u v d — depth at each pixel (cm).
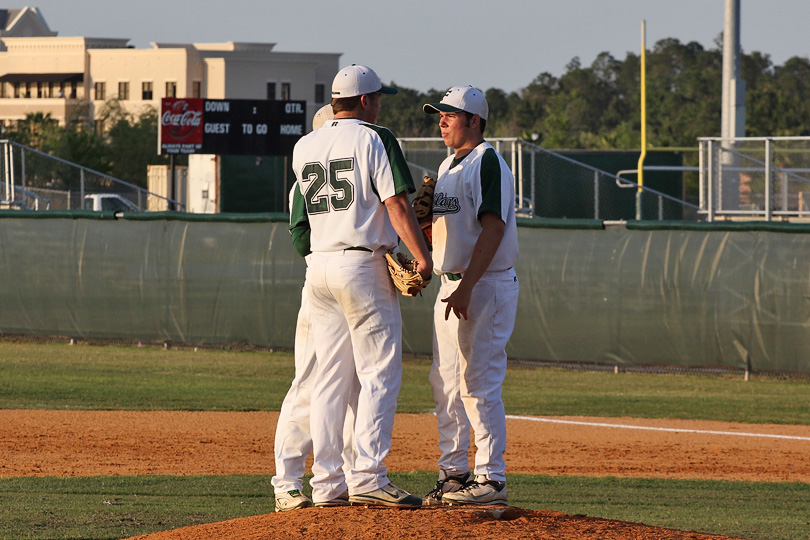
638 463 3338
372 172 1788
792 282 4828
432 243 1945
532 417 4119
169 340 5956
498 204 1825
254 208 13700
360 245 1808
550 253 5266
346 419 1967
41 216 6153
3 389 4609
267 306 5778
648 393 4653
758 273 4894
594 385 4862
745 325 4931
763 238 4894
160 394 4538
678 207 12188
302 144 1867
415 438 3684
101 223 6056
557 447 3578
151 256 5959
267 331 5794
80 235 6081
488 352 1902
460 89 1917
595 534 1680
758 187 8044
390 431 1845
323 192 1823
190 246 5891
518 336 5344
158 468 3170
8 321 6244
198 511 2512
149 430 3778
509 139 7694
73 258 6094
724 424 3997
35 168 11600
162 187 16712
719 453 3491
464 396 1922
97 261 6050
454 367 1942
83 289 6084
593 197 11431
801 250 4812
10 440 3569
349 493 1841
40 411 4125
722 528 2425
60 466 3183
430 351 5503
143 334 6006
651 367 5144
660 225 5078
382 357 1839
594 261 5191
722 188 8125
